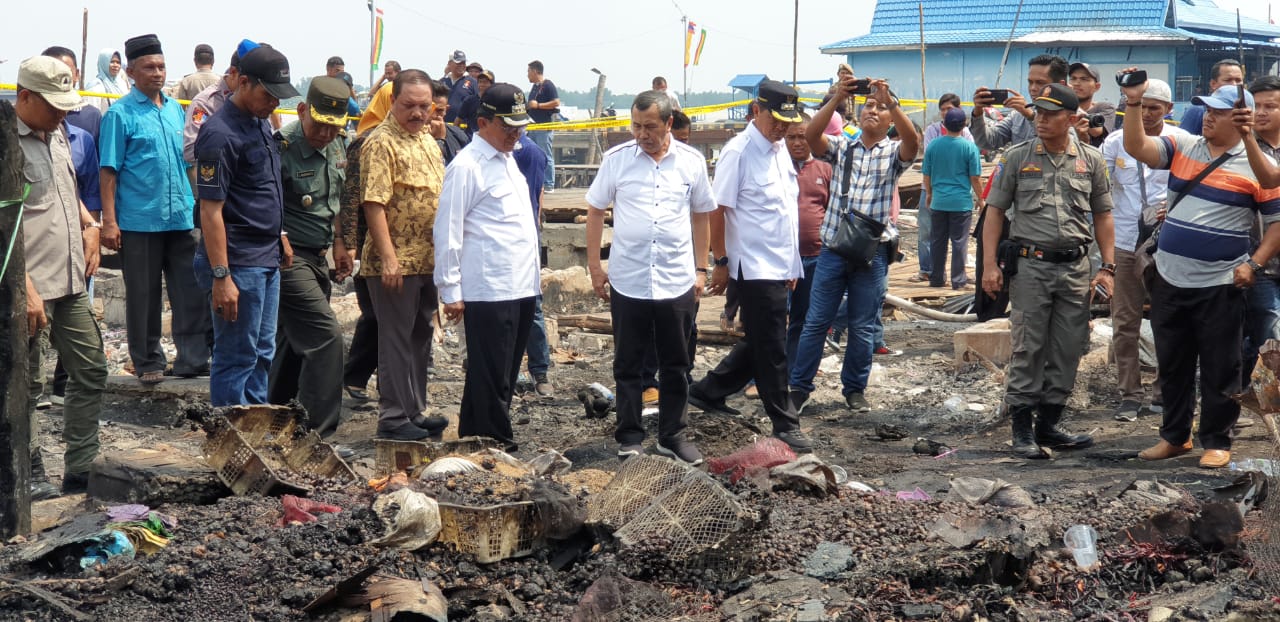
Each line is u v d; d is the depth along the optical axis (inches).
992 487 204.2
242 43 290.4
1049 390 265.1
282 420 215.6
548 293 482.9
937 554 172.6
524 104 246.8
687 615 160.1
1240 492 213.5
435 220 250.8
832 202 298.8
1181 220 243.8
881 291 306.2
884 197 294.4
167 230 308.2
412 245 259.9
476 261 246.7
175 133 309.7
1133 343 296.7
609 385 343.3
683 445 248.8
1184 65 1557.6
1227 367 242.8
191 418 202.5
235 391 251.4
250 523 184.1
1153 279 257.4
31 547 175.9
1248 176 238.4
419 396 276.7
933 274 512.1
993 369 353.1
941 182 496.1
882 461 259.1
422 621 156.7
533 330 325.1
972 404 320.5
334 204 271.3
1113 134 298.7
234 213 245.0
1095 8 1574.8
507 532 175.5
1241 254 240.2
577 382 349.1
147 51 303.0
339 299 440.5
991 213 265.4
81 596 162.2
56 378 315.3
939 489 229.8
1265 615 157.2
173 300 317.4
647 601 163.3
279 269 257.4
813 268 308.8
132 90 308.3
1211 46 1568.7
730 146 258.1
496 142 246.7
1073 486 229.3
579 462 256.7
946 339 415.5
